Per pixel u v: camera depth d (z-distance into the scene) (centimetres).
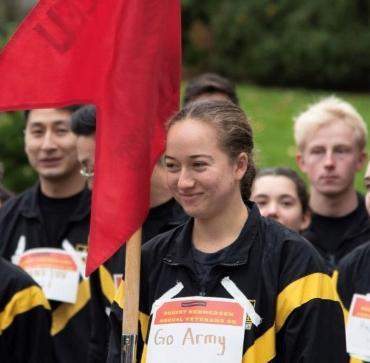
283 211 1391
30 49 1009
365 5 4100
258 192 1400
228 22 4181
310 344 913
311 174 1458
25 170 2414
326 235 1452
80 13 1005
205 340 918
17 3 4541
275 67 4112
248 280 931
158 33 989
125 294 957
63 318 1372
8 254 1434
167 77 1005
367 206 1142
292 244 942
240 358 909
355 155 1448
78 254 1398
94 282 1241
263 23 4166
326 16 4081
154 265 970
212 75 1670
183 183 917
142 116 981
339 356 932
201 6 4284
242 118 941
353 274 1174
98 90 998
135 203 972
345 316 1166
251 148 951
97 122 990
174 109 1010
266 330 920
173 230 979
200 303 930
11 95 1008
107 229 969
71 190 1436
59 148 1426
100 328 1235
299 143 1477
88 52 1003
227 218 942
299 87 4131
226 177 922
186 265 942
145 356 949
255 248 942
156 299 952
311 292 924
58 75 1005
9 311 1091
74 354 1357
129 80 983
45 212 1439
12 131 2414
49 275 1387
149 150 985
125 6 988
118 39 988
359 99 3844
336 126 1442
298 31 4094
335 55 4041
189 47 4275
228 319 920
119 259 1230
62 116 1430
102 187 976
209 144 914
